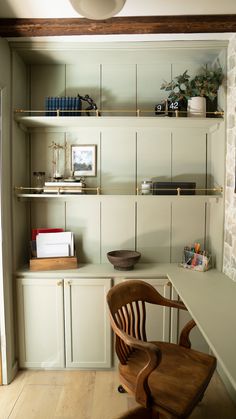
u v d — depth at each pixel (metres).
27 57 2.04
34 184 2.20
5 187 1.84
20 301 1.98
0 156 1.78
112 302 1.46
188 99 1.96
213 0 1.49
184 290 1.67
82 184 2.03
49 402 1.77
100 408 1.72
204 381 1.33
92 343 2.00
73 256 2.09
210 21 1.65
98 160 2.20
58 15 1.64
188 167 2.20
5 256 1.85
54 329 2.00
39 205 2.21
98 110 2.06
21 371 2.04
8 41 1.86
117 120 1.94
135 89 2.16
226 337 1.18
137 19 1.66
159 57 2.05
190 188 1.99
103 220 2.22
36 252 2.09
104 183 2.20
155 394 1.24
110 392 1.84
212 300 1.53
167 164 2.19
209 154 2.19
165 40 1.88
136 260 2.01
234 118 1.82
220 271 2.01
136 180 2.20
